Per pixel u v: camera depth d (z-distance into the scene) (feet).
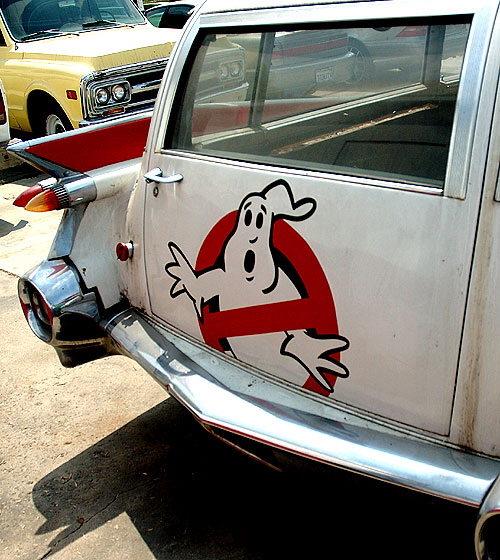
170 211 7.34
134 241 8.05
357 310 5.66
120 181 8.23
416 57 5.46
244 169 6.48
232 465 8.66
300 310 6.13
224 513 7.80
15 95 22.86
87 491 8.34
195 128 7.20
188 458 8.84
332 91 5.95
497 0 5.05
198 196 6.97
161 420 9.70
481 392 5.05
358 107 5.84
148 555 7.28
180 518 7.77
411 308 5.30
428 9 5.40
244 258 6.55
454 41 5.25
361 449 5.48
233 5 7.09
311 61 6.17
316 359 6.12
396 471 5.21
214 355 7.21
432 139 5.26
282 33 6.47
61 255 8.30
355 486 5.57
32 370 11.25
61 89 20.65
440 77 5.29
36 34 22.90
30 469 8.81
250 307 6.61
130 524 7.75
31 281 8.32
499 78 4.83
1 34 22.93
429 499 5.09
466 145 4.93
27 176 23.36
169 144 7.47
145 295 8.08
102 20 24.04
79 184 7.84
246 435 6.01
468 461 5.17
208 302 7.09
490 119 4.83
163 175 7.43
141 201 7.79
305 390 6.33
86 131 8.41
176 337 7.68
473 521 4.99
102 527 7.73
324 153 6.00
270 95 6.56
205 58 7.18
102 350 8.74
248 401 6.35
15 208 19.84
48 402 10.29
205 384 6.70
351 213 5.59
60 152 8.05
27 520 7.94
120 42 21.27
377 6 5.77
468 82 4.97
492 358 4.93
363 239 5.52
